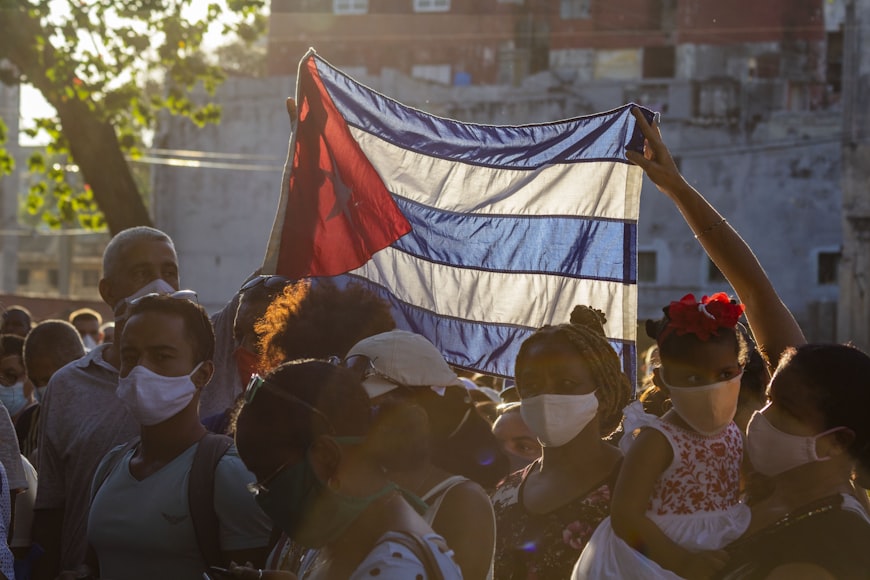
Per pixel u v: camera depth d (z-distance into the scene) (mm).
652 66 36469
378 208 4266
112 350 4590
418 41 37906
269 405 2354
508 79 37344
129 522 3531
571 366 3242
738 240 3525
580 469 3328
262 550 3475
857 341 29469
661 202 33594
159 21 16125
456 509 2764
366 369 3057
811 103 34875
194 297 4152
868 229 29484
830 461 2697
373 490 2379
